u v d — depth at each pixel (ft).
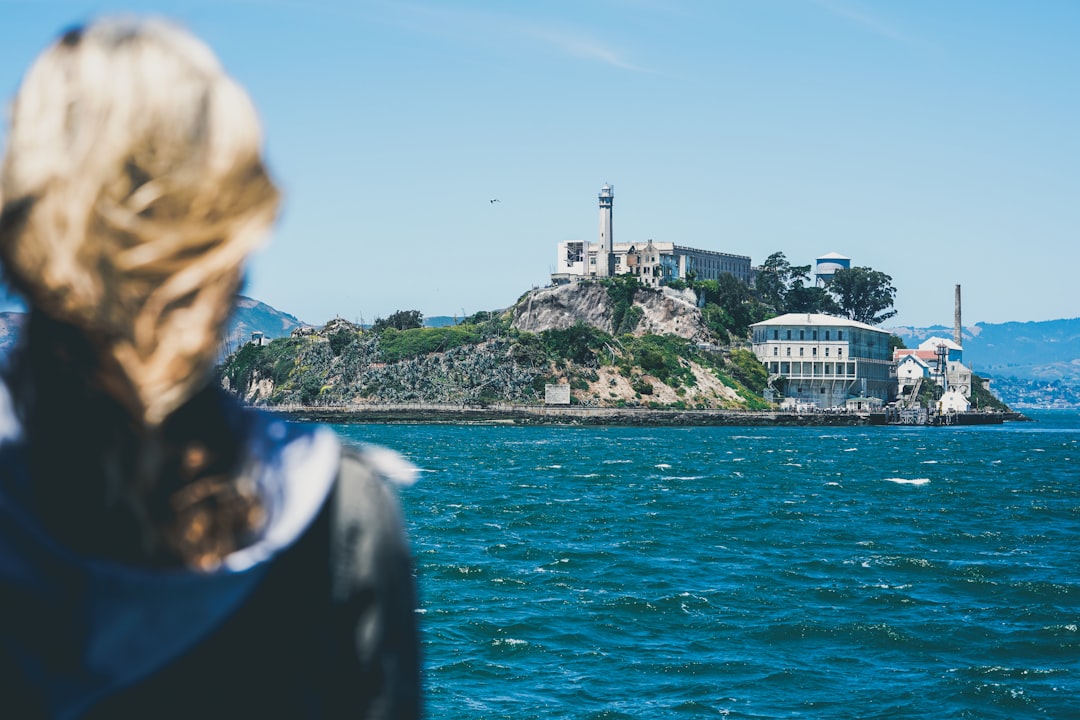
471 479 252.01
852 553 138.31
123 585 3.92
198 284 4.03
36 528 3.89
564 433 518.78
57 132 3.94
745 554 136.98
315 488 4.37
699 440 463.01
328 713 4.43
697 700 74.08
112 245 3.92
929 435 548.31
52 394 3.98
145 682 4.13
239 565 4.10
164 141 3.97
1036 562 133.08
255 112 4.23
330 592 4.41
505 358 633.20
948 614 100.12
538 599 104.83
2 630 3.92
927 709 72.84
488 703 72.59
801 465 310.65
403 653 4.64
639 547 142.41
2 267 3.97
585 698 74.18
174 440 4.11
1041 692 76.43
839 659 84.79
